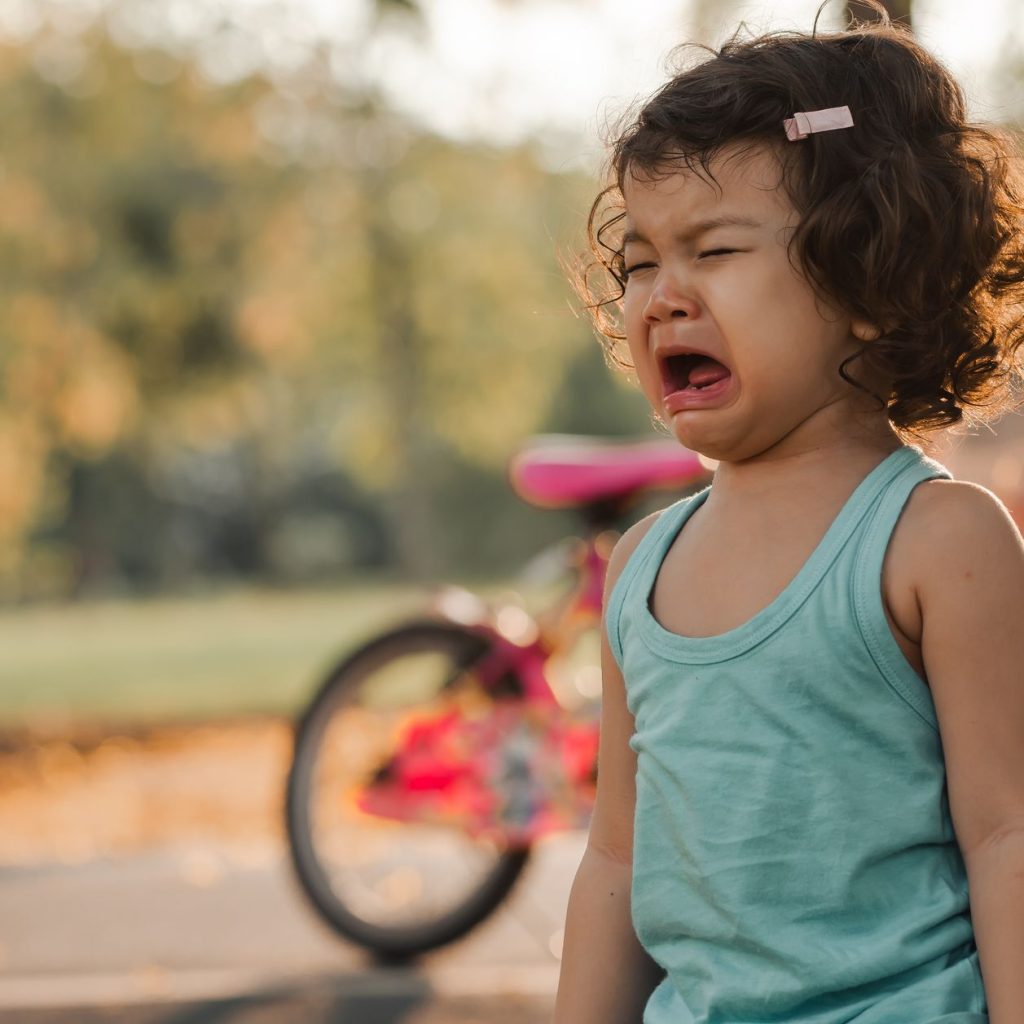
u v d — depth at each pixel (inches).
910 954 80.8
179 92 1282.0
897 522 83.0
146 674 759.1
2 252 1189.7
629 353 93.4
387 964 237.9
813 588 83.3
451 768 237.8
